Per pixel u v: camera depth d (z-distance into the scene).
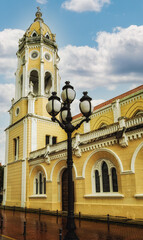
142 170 16.06
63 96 10.27
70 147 9.48
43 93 33.91
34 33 37.44
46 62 35.88
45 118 32.53
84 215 18.77
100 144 19.25
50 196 24.42
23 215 22.62
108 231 12.91
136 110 23.78
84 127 29.95
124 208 16.33
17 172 31.12
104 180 19.23
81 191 20.33
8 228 15.12
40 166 26.86
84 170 20.38
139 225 13.90
